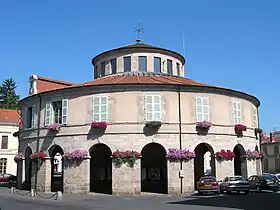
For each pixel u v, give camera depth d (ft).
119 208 74.08
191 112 115.75
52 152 121.80
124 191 107.34
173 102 114.73
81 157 111.86
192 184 111.55
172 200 91.35
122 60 137.39
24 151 131.75
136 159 109.29
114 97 113.70
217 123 119.03
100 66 144.25
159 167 131.03
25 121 132.67
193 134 114.21
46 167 119.65
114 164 109.09
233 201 87.71
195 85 117.29
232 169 118.52
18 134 146.61
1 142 228.02
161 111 112.98
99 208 74.28
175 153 110.01
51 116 121.70
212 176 112.68
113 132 111.55
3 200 94.07
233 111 123.85
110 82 117.60
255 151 128.88
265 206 76.54
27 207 76.23
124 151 109.70
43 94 124.16
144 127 111.55
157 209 71.51
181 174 109.91
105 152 136.67
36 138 124.57
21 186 131.75
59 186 134.31
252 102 135.33
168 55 141.08
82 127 114.52
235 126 122.42
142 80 120.88
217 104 120.57
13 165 229.25
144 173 132.05
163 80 123.44
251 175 126.82
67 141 115.96
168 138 111.96
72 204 83.05
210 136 116.88
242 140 124.57
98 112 113.70
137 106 112.68
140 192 108.27
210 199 93.45
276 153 286.46
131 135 110.93
